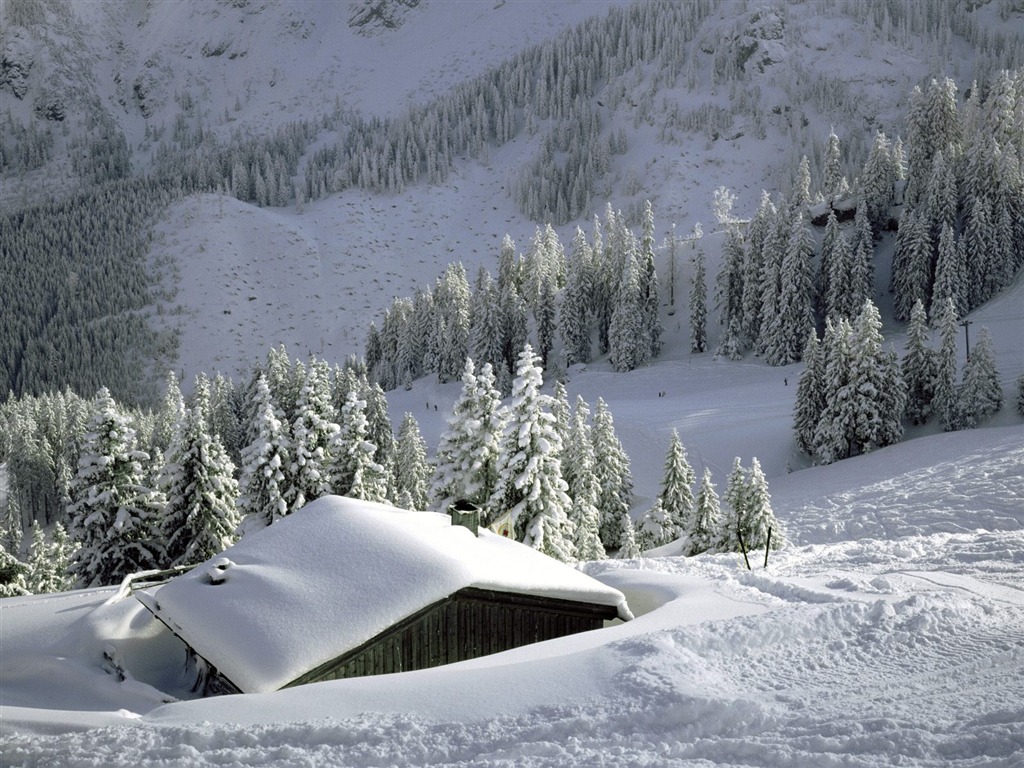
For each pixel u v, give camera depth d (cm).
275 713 844
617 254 11194
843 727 709
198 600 1308
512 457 2922
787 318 9500
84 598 1725
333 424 3209
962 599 1186
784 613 1099
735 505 3231
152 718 848
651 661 917
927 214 9525
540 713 798
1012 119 10506
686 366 10106
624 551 3959
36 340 19288
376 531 1470
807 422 6319
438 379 11319
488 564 1417
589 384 10175
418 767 691
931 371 6431
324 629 1202
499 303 11288
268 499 3052
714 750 684
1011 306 8838
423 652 1286
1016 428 5347
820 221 11288
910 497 3900
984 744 654
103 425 2972
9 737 791
